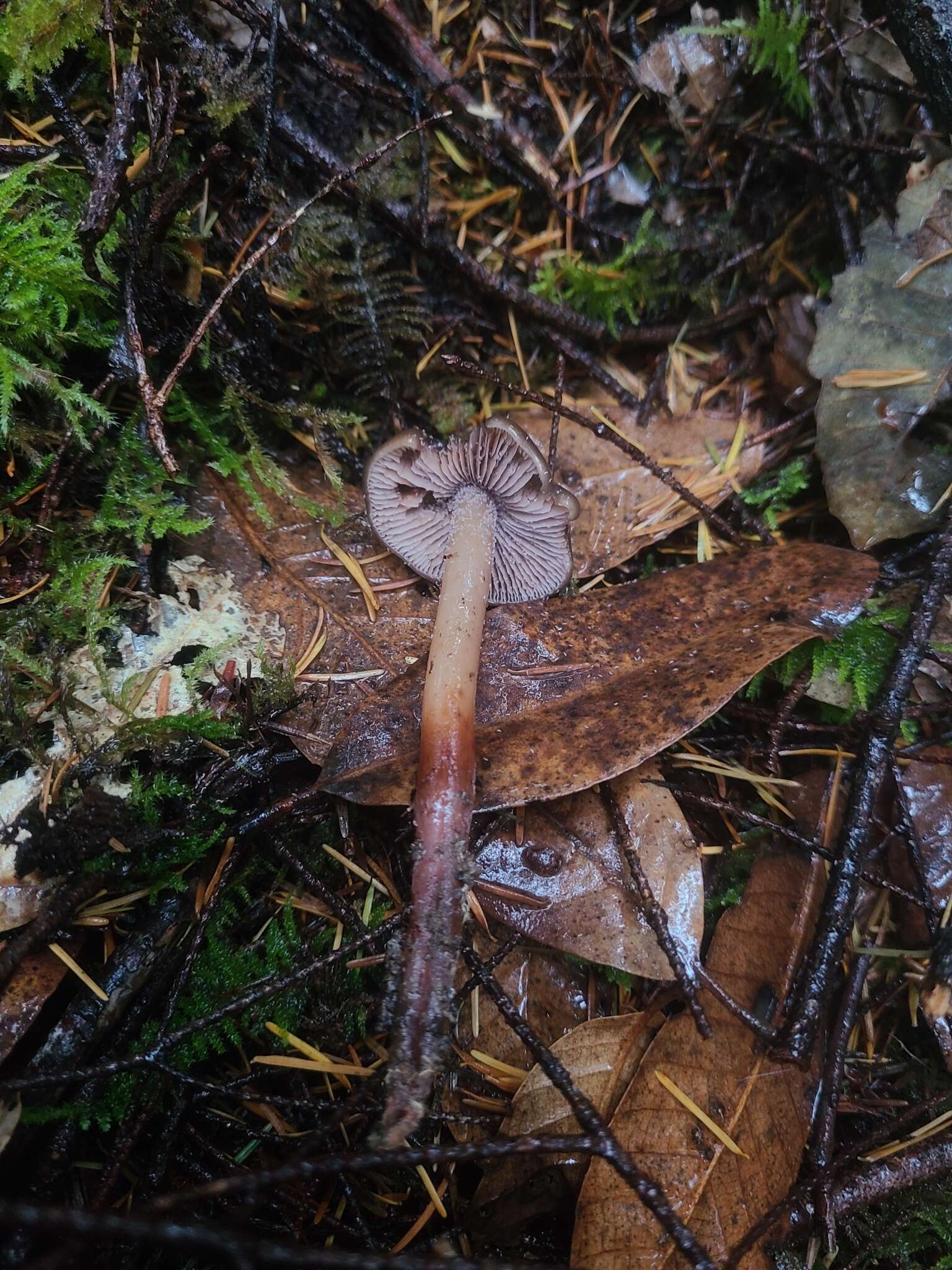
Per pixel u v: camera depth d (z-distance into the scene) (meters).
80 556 0.21
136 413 0.21
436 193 0.25
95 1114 0.17
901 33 0.21
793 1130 0.18
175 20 0.21
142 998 0.18
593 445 0.24
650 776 0.20
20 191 0.20
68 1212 0.13
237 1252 0.14
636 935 0.19
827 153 0.24
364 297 0.23
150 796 0.18
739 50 0.24
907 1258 0.19
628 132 0.25
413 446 0.21
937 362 0.22
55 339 0.20
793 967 0.20
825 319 0.23
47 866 0.18
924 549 0.22
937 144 0.23
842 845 0.19
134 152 0.21
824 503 0.24
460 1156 0.15
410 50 0.24
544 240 0.25
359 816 0.20
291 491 0.22
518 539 0.23
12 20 0.19
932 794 0.21
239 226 0.23
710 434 0.25
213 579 0.21
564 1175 0.18
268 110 0.22
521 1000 0.20
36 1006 0.17
